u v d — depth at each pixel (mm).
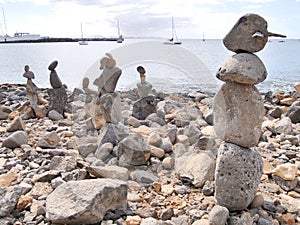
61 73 8219
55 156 3033
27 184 2582
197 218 2143
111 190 2150
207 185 2502
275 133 4203
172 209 2193
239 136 2180
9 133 4086
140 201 2375
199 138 2955
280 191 2623
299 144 3818
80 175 2627
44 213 2188
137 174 2684
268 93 6297
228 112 2205
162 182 2639
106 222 2051
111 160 2896
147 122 3369
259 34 2080
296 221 2199
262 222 2096
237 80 2100
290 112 4828
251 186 2191
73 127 3662
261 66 2102
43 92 7387
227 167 2172
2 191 2354
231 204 2188
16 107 5793
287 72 11805
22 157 3236
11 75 12305
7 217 2182
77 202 2049
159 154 2918
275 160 3221
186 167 2764
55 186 2504
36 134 4133
